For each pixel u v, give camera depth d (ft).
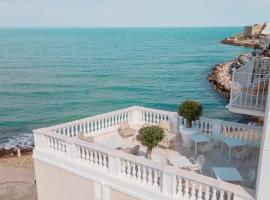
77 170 31.22
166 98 164.14
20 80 213.25
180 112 39.68
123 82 209.77
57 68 271.08
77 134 38.27
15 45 513.04
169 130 43.39
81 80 217.56
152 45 533.96
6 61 310.65
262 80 30.81
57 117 132.36
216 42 614.34
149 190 26.12
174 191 24.88
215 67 245.45
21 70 255.91
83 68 272.92
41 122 124.67
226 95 155.02
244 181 28.43
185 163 30.22
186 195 24.38
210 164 33.68
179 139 42.39
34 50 427.74
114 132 45.70
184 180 25.84
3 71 249.55
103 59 336.70
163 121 43.75
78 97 169.17
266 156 18.45
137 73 244.63
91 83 206.90
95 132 43.60
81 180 31.40
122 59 337.11
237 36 566.77
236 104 30.89
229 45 520.83
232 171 27.94
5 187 57.21
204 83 196.54
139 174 27.37
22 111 140.46
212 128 40.19
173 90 180.86
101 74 242.37
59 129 37.24
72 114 137.39
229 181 26.84
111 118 47.98
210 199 24.14
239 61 212.23
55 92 180.14
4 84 199.31
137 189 26.86
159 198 25.44
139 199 26.78
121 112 46.21
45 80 215.31
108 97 169.89
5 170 65.98
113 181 28.53
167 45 533.55
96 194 30.42
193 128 39.91
